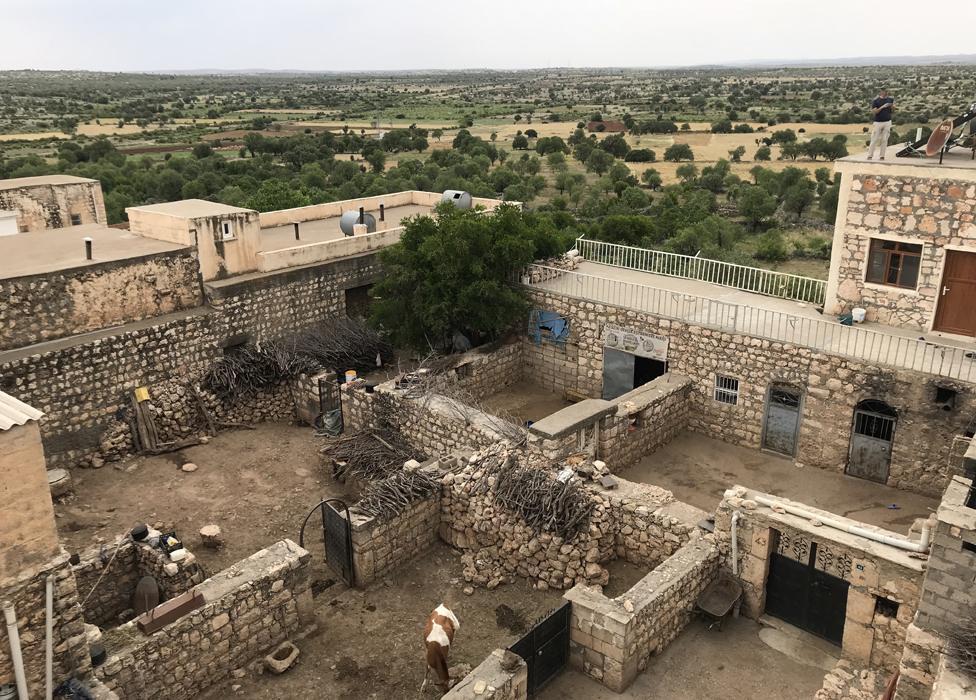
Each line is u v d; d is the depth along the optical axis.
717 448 20.09
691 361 20.52
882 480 17.81
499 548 15.42
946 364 16.61
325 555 16.12
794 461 19.12
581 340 22.97
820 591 13.20
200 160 79.38
